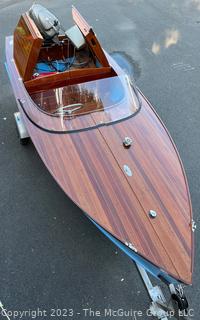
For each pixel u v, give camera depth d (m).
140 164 3.95
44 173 4.97
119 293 3.83
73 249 4.18
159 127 4.38
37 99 4.54
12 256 4.11
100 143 4.10
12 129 5.57
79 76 4.79
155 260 3.29
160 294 3.52
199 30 8.06
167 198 3.71
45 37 5.30
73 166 3.91
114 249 4.18
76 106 4.45
